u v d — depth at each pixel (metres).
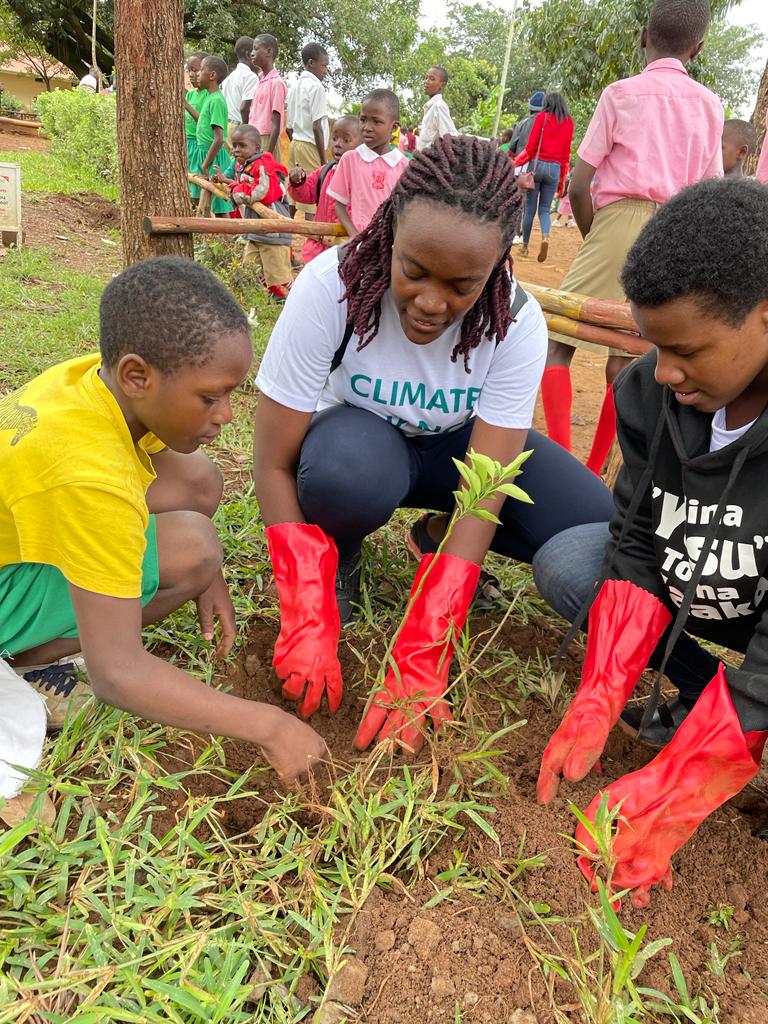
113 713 1.72
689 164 3.37
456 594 1.88
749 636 1.80
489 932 1.42
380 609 2.38
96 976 1.22
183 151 4.10
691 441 1.57
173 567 1.82
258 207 5.86
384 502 2.05
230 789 1.61
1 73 31.55
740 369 1.32
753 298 1.23
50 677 1.80
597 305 2.57
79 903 1.34
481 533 1.92
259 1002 1.29
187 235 4.15
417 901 1.47
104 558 1.37
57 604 1.66
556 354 3.40
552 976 1.34
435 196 1.44
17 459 1.37
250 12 23.05
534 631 2.39
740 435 1.49
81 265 6.24
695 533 1.60
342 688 1.97
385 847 1.53
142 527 1.42
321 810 1.56
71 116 10.07
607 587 1.79
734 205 1.21
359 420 2.01
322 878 1.49
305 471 1.98
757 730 1.43
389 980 1.33
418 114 30.05
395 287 1.60
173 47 3.86
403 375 1.96
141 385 1.35
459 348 1.83
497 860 1.54
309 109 7.51
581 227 3.72
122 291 1.31
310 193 6.73
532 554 2.30
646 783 1.49
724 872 1.63
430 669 1.83
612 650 1.72
